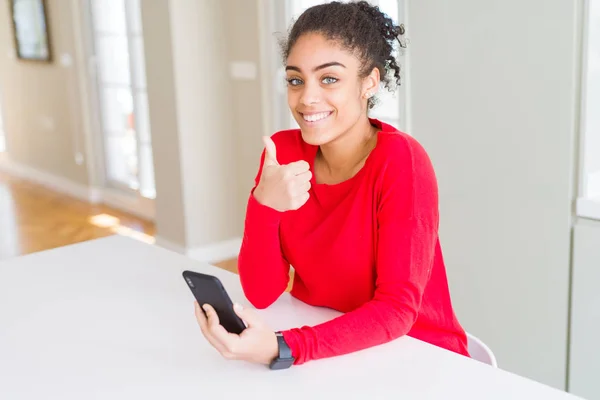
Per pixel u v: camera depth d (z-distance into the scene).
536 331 2.66
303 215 1.43
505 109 2.61
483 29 2.62
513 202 2.65
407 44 2.88
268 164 1.33
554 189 2.51
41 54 6.00
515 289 2.70
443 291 1.47
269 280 1.43
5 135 6.99
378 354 1.22
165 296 1.51
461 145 2.79
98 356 1.24
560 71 2.42
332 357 1.21
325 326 1.21
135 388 1.13
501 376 1.13
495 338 2.81
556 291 2.57
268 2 3.91
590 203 2.41
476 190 2.76
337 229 1.39
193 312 1.42
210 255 4.36
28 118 6.51
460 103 2.75
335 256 1.39
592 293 2.46
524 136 2.57
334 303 1.45
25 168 6.73
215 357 1.22
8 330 1.37
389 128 1.42
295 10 3.80
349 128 1.36
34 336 1.34
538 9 2.45
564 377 2.61
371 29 1.34
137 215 5.32
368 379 1.13
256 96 4.13
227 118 4.31
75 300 1.51
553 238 2.54
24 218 5.38
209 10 4.13
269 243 1.39
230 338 1.13
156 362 1.21
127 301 1.49
